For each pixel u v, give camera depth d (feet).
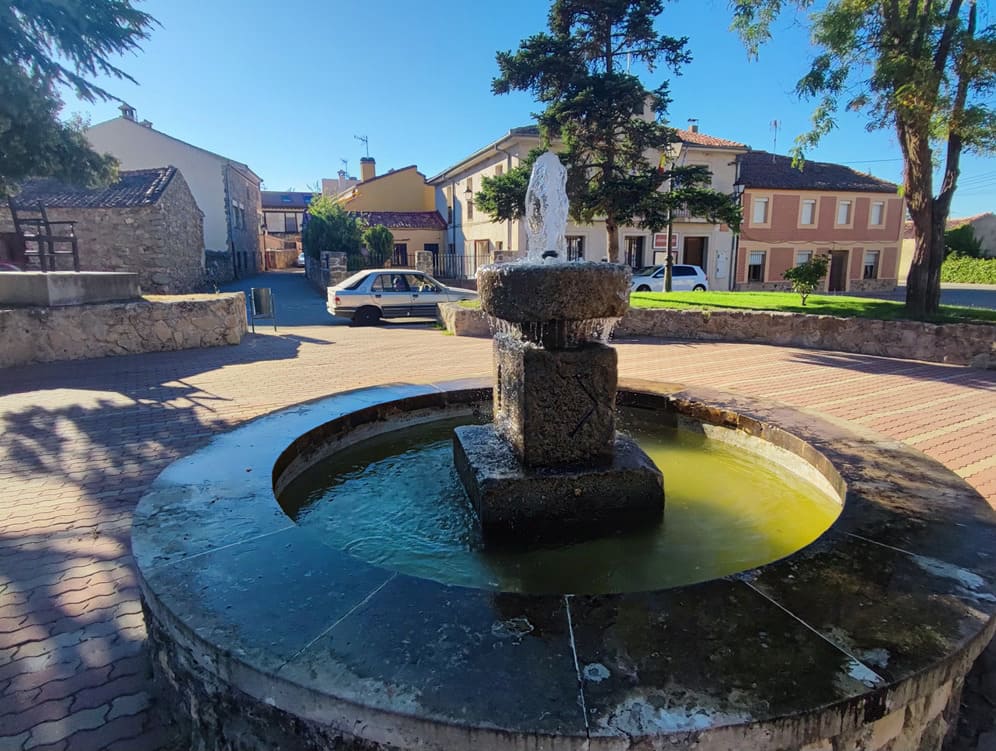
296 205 173.06
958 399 22.16
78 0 33.81
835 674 4.91
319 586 6.39
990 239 123.13
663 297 48.70
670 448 13.91
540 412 9.59
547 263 9.37
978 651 5.60
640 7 47.01
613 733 4.29
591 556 8.80
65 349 31.68
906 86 29.32
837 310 36.94
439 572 8.39
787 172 96.37
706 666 5.01
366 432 14.47
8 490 13.88
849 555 6.88
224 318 36.58
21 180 39.29
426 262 82.07
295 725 5.11
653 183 48.88
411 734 4.57
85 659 7.97
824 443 11.30
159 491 9.16
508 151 79.05
